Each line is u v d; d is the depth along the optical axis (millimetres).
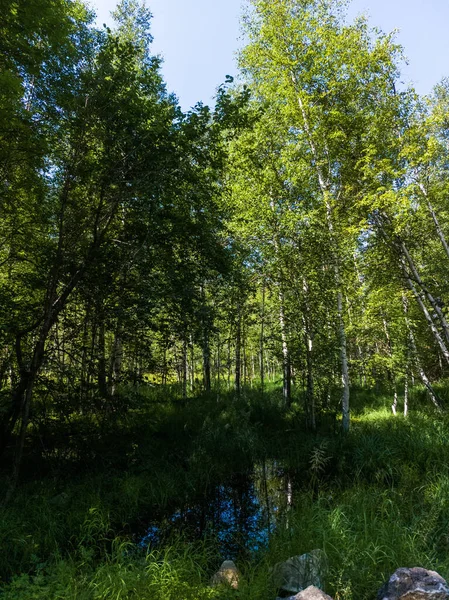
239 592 3643
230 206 11539
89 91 6379
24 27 5617
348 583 3473
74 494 6223
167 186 6812
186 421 11055
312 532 4812
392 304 12375
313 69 11281
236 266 10750
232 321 12688
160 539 5387
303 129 11695
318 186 11688
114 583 3678
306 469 8148
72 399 7273
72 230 7180
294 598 3223
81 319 7988
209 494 7164
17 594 3441
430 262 14102
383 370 13023
